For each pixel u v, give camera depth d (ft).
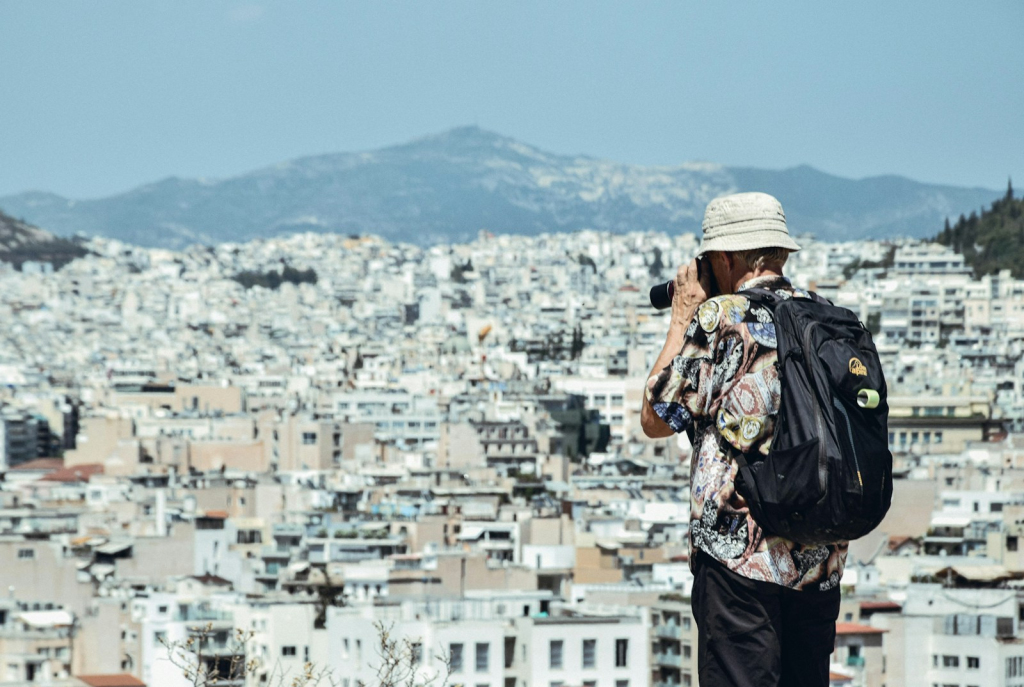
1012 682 477.77
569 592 628.28
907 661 485.15
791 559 58.03
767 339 58.44
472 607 558.97
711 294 62.80
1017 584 570.46
